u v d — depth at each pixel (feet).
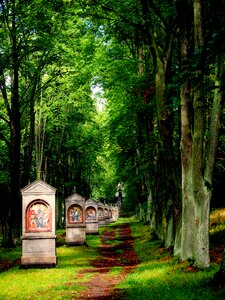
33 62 100.73
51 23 78.74
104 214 193.77
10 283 48.08
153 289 37.35
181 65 21.65
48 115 124.57
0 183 110.11
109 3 58.08
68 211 99.25
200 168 45.88
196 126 45.96
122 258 73.56
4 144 132.98
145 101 78.69
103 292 40.47
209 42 19.61
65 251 85.81
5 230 106.83
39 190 62.85
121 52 84.79
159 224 92.02
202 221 45.78
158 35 65.00
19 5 77.20
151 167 92.48
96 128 148.66
